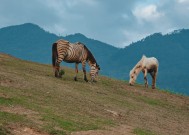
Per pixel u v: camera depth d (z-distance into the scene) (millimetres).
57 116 21438
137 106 30312
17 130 18172
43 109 22203
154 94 37250
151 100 34438
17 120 19312
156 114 29328
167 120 28203
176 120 29094
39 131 18609
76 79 35250
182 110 33938
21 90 25547
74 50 34500
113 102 29422
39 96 25172
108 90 34031
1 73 29906
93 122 21938
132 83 39781
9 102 21938
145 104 32125
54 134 18641
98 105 27016
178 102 36500
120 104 29328
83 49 35344
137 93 36125
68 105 24766
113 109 27062
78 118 22109
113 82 39344
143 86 40875
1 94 23141
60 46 34000
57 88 29047
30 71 35875
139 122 25172
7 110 20703
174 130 25422
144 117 27141
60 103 24750
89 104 26562
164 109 32375
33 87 27281
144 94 36344
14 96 23375
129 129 22141
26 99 23469
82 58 35375
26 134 17984
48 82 30547
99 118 23359
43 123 19781
